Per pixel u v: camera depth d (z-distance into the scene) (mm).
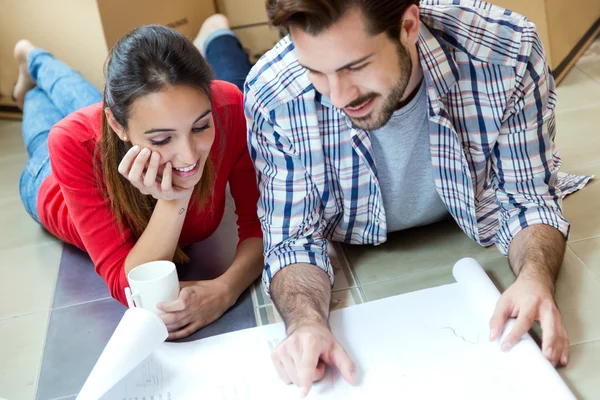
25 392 1416
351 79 1198
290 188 1506
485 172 1557
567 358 1253
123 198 1533
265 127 1468
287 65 1422
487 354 1256
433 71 1364
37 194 1877
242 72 2443
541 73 1407
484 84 1392
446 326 1343
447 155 1479
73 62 2441
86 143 1536
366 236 1646
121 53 1344
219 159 1596
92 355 1499
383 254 1672
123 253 1561
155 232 1511
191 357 1366
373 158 1479
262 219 1565
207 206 1672
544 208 1474
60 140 1534
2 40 2545
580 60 2555
